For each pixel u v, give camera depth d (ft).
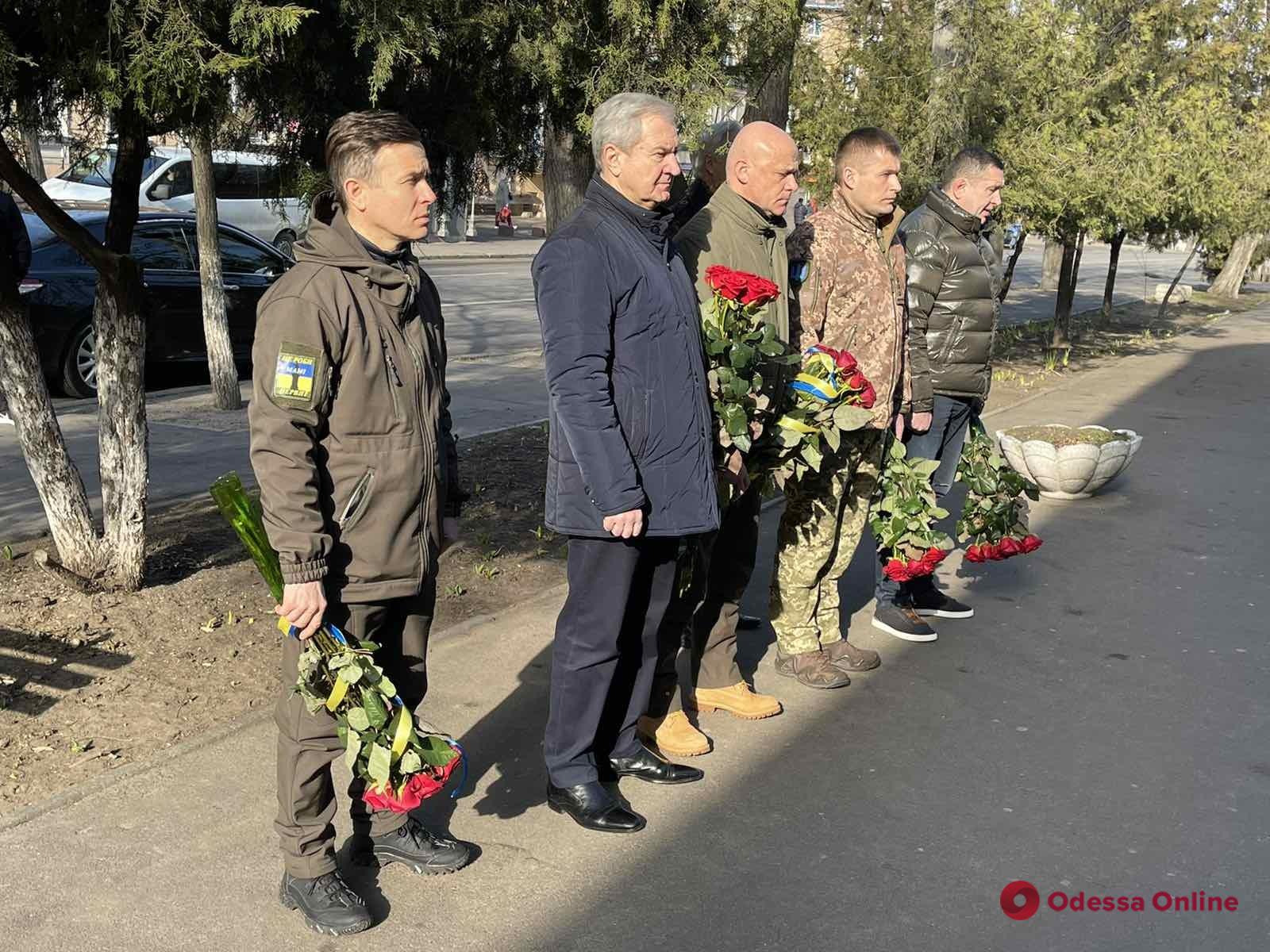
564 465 10.60
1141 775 12.46
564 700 11.07
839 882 10.32
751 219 12.14
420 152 8.77
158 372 36.55
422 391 9.10
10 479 22.07
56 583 15.43
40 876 9.73
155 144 14.84
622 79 15.98
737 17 16.80
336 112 14.10
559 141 17.94
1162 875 10.61
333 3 12.47
